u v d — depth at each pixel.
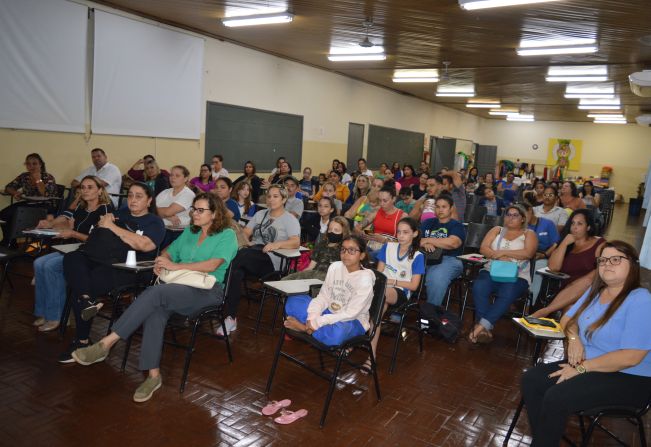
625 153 22.28
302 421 3.02
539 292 4.75
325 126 12.59
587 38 7.43
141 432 2.79
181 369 3.63
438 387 3.62
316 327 3.08
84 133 7.43
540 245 5.38
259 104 10.45
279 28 8.27
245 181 6.47
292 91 11.30
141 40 7.89
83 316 3.42
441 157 20.08
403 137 16.59
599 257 2.59
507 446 2.88
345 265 3.36
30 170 6.41
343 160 13.52
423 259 4.12
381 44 8.91
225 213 3.75
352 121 13.64
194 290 3.40
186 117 8.88
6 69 6.43
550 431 2.46
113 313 3.70
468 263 5.02
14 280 5.44
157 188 7.61
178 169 5.44
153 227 3.99
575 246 4.57
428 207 6.31
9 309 4.57
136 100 8.01
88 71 7.37
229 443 2.74
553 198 6.34
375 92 14.50
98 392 3.22
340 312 3.13
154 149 8.48
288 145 11.45
